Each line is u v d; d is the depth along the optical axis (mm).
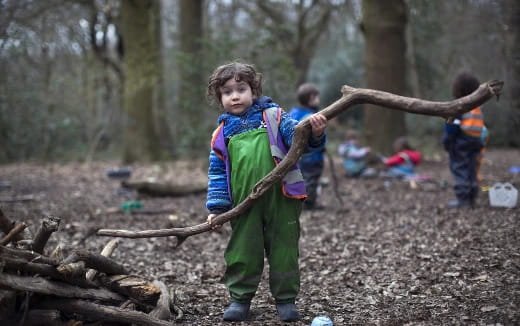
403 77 10680
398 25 10516
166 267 4375
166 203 7574
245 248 3020
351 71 20812
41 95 15242
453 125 5969
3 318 2588
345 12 20406
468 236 4793
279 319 3150
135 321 2771
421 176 9375
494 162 10945
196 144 11812
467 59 12258
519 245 4355
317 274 4191
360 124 19922
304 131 2789
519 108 10148
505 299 3309
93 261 2932
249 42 10617
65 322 2709
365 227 5676
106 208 7078
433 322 3018
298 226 3094
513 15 8977
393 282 3857
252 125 3031
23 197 7867
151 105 13406
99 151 17281
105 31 17172
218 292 3742
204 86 10961
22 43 14039
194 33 13656
